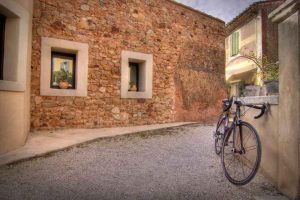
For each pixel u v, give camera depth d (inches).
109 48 255.4
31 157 130.6
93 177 105.6
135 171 115.4
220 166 124.0
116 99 259.9
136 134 222.2
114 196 86.5
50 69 220.8
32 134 195.5
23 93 156.9
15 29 152.9
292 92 83.0
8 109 140.3
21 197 83.7
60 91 224.7
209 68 351.6
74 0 234.4
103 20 251.9
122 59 262.8
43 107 217.0
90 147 163.6
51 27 221.3
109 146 169.0
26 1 164.7
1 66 150.1
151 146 173.0
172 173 113.0
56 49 230.7
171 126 268.2
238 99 132.0
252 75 440.5
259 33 430.0
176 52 312.3
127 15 269.0
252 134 103.7
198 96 334.0
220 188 95.0
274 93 110.5
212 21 358.3
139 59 277.6
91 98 243.8
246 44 476.7
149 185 97.6
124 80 264.2
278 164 92.4
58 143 164.7
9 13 147.3
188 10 326.3
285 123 87.2
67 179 102.3
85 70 239.1
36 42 213.6
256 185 97.3
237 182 94.0
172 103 306.8
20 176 104.2
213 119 349.7
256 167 87.2
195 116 330.0
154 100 290.7
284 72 88.7
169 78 304.8
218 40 365.7
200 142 189.9
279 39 93.4
